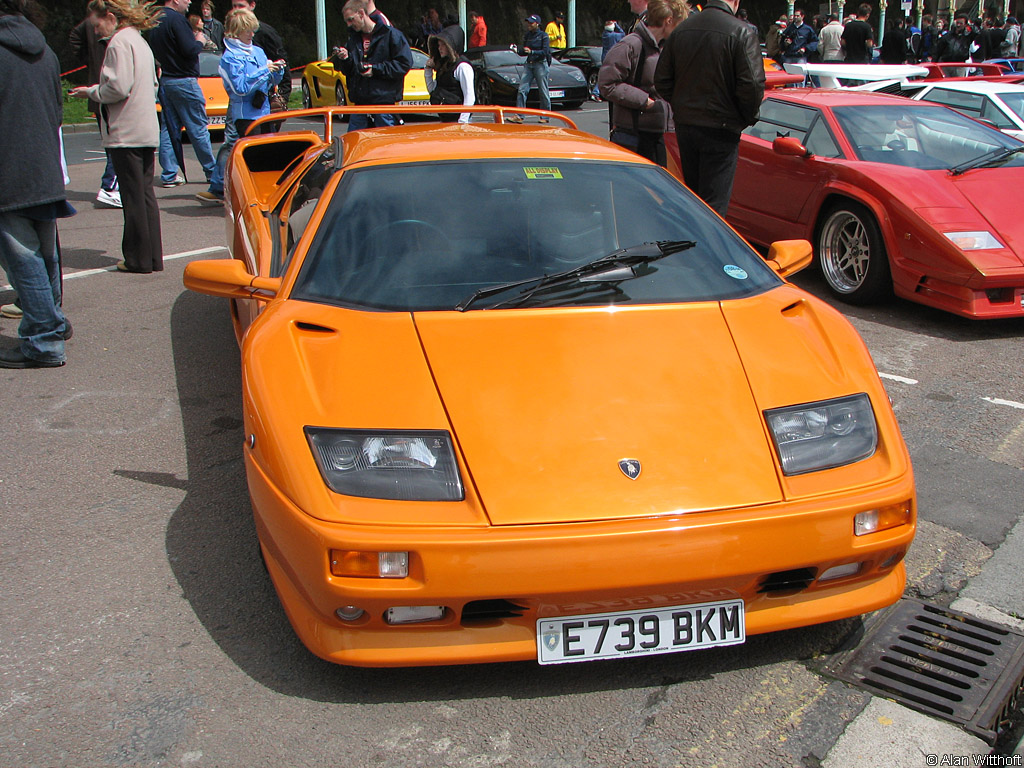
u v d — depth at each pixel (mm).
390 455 2061
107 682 2223
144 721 2086
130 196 5957
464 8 22844
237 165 4727
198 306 5445
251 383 2330
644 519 1978
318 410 2168
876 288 5414
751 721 2098
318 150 3869
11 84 3957
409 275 2641
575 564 1933
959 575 2705
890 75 10273
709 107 5395
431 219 2818
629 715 2119
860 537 2111
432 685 2221
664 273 2744
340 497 2000
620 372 2312
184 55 8359
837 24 16625
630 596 1998
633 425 2164
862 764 1968
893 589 2277
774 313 2646
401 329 2430
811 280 6105
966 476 3363
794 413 2254
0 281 6000
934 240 4965
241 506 3115
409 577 1942
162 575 2699
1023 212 5117
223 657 2322
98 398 4066
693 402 2246
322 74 14867
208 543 2877
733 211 6648
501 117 4348
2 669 2266
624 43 6328
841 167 5551
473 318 2480
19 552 2816
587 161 3143
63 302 5520
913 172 5402
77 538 2900
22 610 2516
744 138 6520
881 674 2262
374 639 2049
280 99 10039
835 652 2350
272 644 2375
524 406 2186
